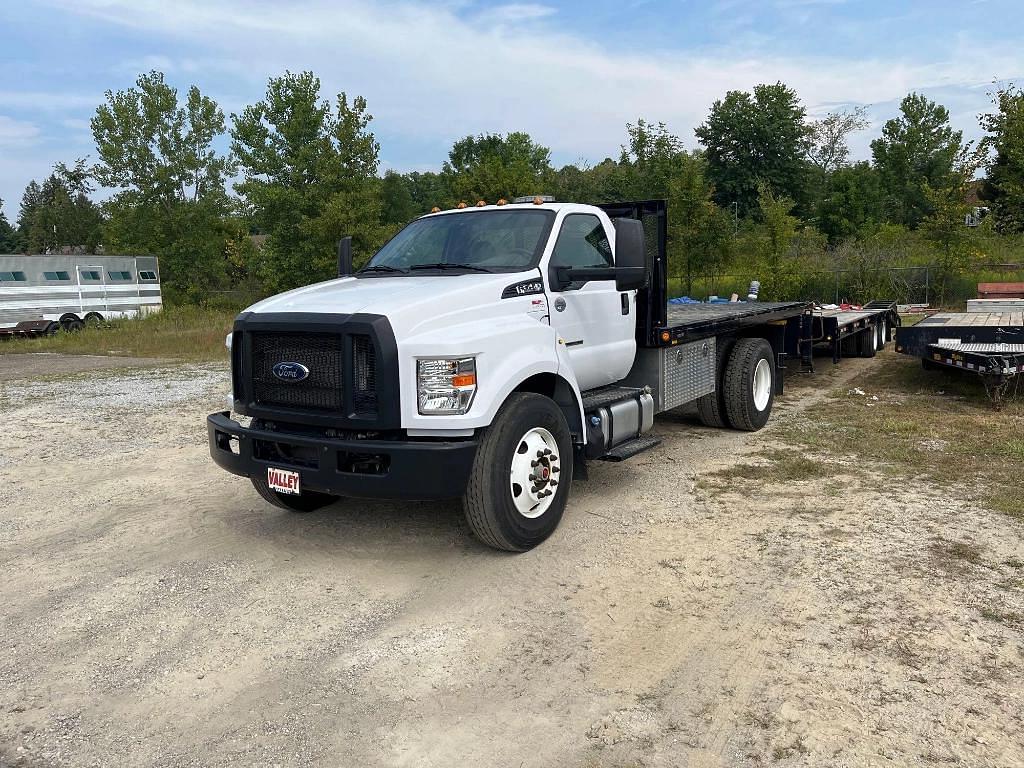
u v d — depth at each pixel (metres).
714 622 4.15
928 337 10.45
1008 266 26.20
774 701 3.42
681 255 25.72
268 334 4.96
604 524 5.68
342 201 24.22
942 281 24.66
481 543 5.40
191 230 37.31
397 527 5.78
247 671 3.83
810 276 25.88
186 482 7.20
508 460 4.87
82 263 26.66
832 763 3.00
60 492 7.00
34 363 18.38
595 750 3.13
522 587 4.67
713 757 3.06
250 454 5.10
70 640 4.19
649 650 3.89
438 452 4.54
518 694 3.55
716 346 8.20
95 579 5.00
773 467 7.04
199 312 30.36
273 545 5.50
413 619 4.32
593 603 4.43
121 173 37.03
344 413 4.62
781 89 63.44
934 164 62.38
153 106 36.56
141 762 3.16
